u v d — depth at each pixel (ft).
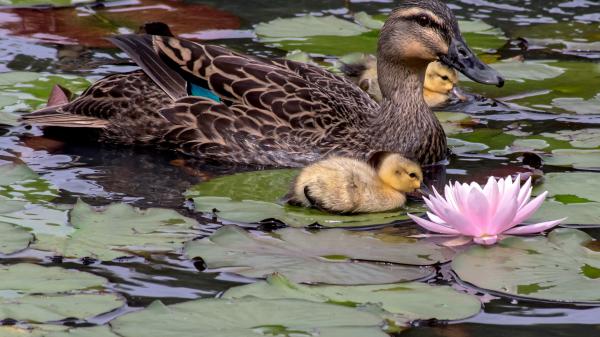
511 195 31.99
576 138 42.01
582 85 47.93
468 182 38.60
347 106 42.01
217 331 25.25
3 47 50.42
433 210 33.40
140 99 41.57
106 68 48.52
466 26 55.11
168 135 41.32
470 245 32.35
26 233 32.01
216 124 40.98
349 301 27.73
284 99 41.11
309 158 40.60
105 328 25.53
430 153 41.29
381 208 35.50
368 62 50.55
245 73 41.63
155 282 29.43
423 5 42.09
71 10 55.93
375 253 31.53
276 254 31.14
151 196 36.73
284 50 51.24
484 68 41.73
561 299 28.50
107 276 29.71
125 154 41.06
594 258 30.96
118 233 32.19
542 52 52.16
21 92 44.88
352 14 57.67
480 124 44.50
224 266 30.30
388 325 26.61
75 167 39.29
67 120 41.83
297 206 35.42
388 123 41.78
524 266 30.53
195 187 36.88
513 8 58.65
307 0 59.67
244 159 40.86
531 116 44.91
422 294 28.35
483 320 27.50
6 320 26.11
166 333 25.16
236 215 34.17
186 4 57.88
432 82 47.44
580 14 57.77
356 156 40.98
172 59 41.63
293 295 27.68
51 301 27.30
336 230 33.50
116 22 54.29
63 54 49.93
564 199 35.50
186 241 31.89
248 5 58.34
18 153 40.27
